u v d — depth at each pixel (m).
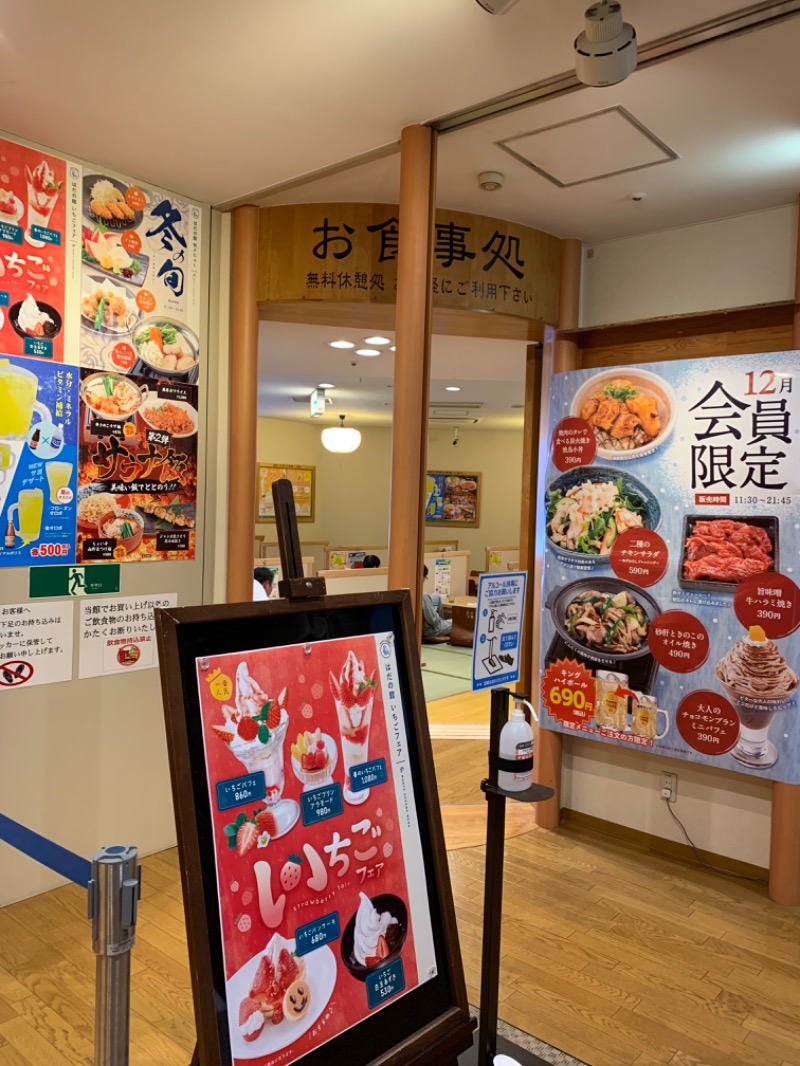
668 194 3.03
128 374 2.96
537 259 3.45
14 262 2.62
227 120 2.51
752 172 2.82
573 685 3.30
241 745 1.33
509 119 2.47
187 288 3.14
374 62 2.15
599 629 3.23
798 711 2.78
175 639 1.26
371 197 3.14
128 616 2.99
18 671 2.70
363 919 1.46
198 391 3.20
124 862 1.19
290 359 5.91
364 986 1.44
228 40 2.06
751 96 2.32
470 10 1.91
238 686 1.34
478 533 11.17
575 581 3.29
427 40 2.04
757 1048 2.06
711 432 2.94
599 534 3.22
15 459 2.65
